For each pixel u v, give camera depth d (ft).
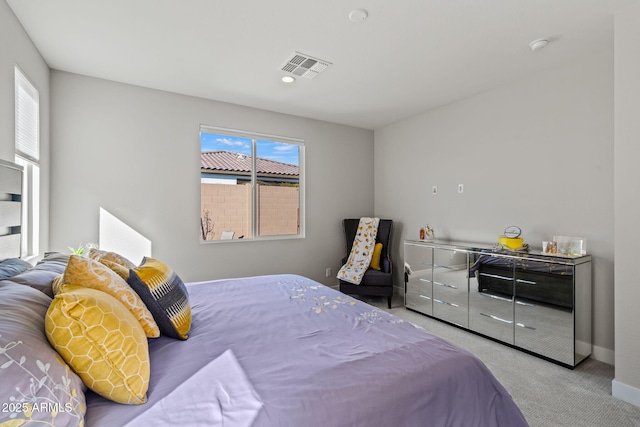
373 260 14.03
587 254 8.53
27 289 3.66
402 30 7.41
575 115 8.84
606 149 8.25
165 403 3.15
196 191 11.76
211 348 4.34
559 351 8.05
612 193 8.16
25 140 7.75
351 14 6.79
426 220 13.61
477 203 11.51
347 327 5.11
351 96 11.71
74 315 2.98
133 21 7.09
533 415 6.07
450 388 3.88
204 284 7.91
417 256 12.41
